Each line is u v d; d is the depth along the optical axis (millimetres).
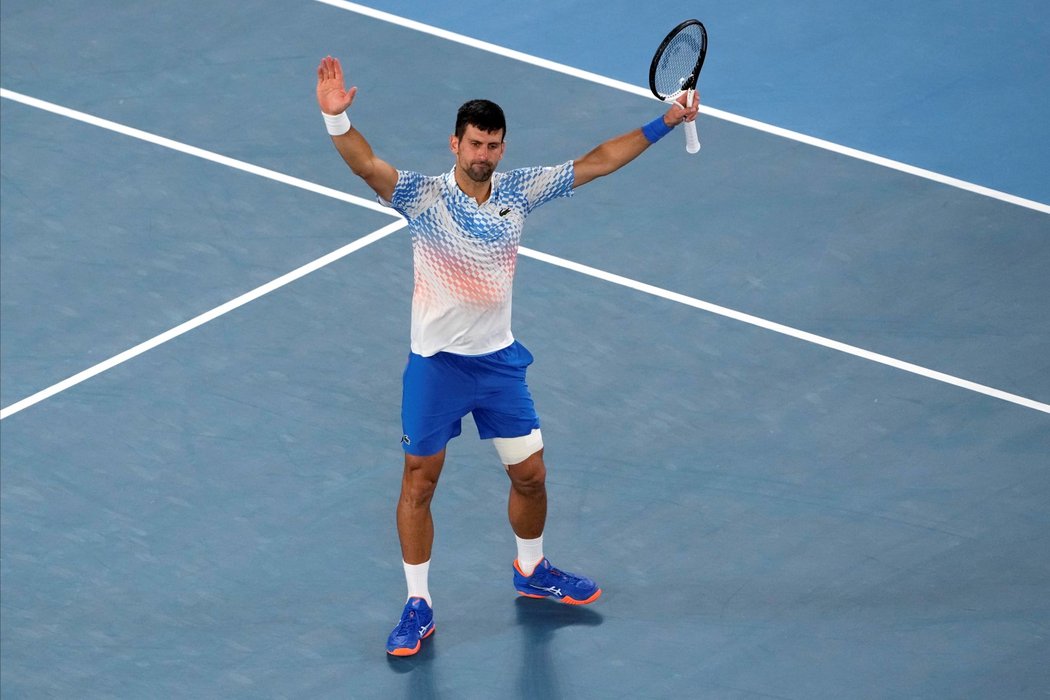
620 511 45031
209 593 42812
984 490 45375
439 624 41750
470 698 39500
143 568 43594
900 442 47188
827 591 42312
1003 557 43156
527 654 40719
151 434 48094
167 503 45688
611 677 39969
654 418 48250
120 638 41500
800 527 44344
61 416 48875
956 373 49812
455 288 38750
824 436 47469
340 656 40844
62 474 46750
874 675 39750
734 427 47875
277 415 48688
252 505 45531
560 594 42062
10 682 40219
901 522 44406
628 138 39781
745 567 43156
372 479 46312
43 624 41969
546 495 42375
